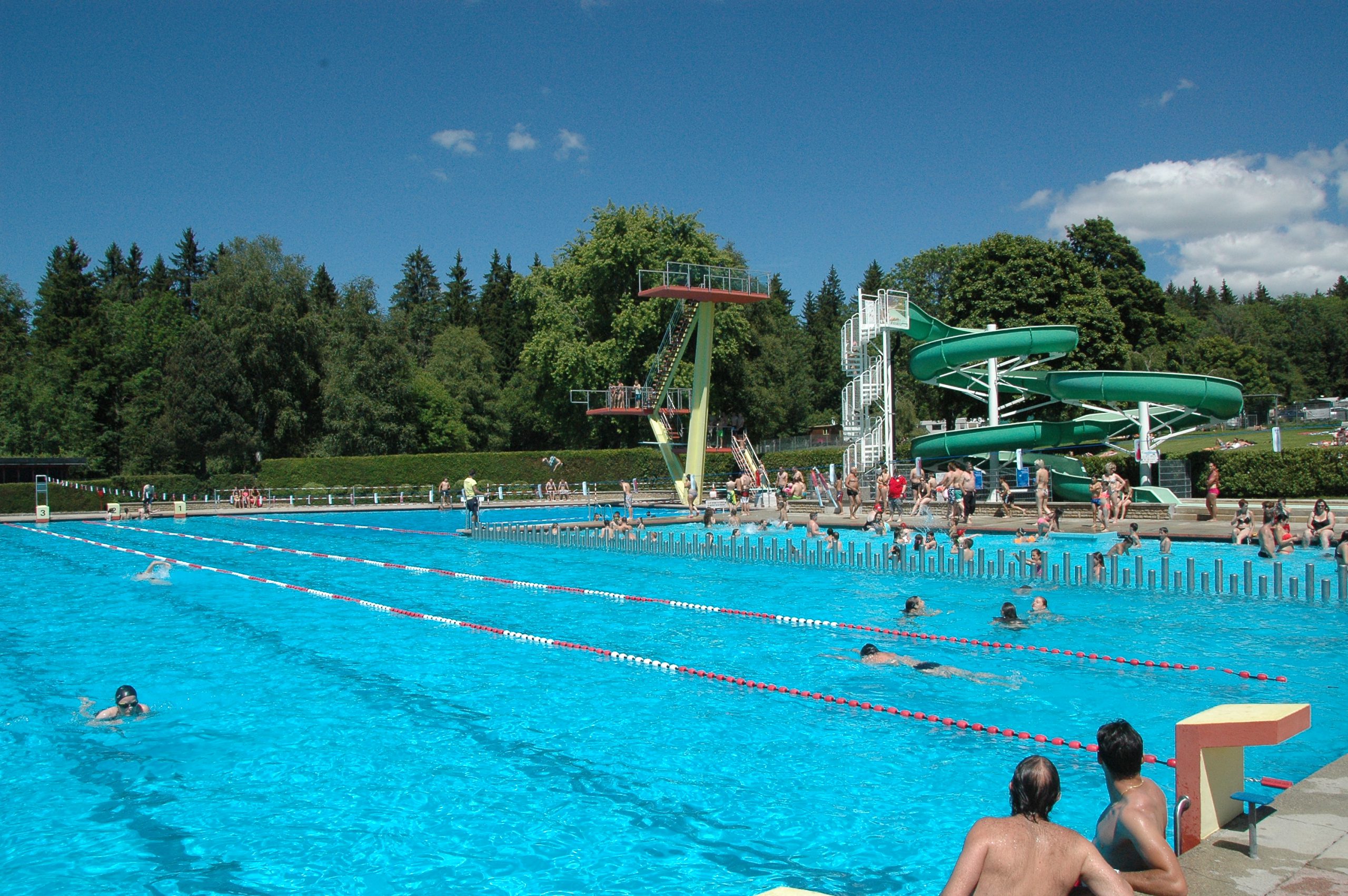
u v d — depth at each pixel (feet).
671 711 35.76
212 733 33.37
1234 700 35.58
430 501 178.19
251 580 75.56
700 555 87.51
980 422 141.18
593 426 195.52
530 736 32.68
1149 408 113.50
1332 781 21.01
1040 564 65.77
